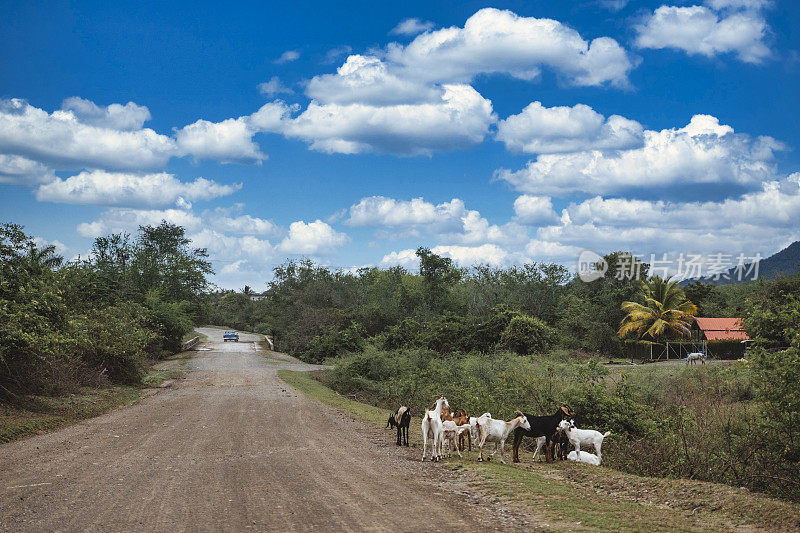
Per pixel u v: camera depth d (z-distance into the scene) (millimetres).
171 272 54750
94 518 7422
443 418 13672
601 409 16062
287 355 58031
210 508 7926
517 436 12672
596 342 56375
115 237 52906
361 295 75375
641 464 12438
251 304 121750
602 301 59531
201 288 58125
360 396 32406
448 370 30484
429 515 7781
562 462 12680
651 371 28484
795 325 11555
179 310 51031
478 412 19578
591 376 18078
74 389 21688
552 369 21719
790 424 11211
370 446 14086
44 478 9703
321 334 60500
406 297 66000
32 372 18641
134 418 17891
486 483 9836
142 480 9633
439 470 11227
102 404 20438
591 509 8227
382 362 36938
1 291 19016
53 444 13117
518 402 19078
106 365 26641
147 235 65875
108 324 26703
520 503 8508
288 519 7434
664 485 9766
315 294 72438
